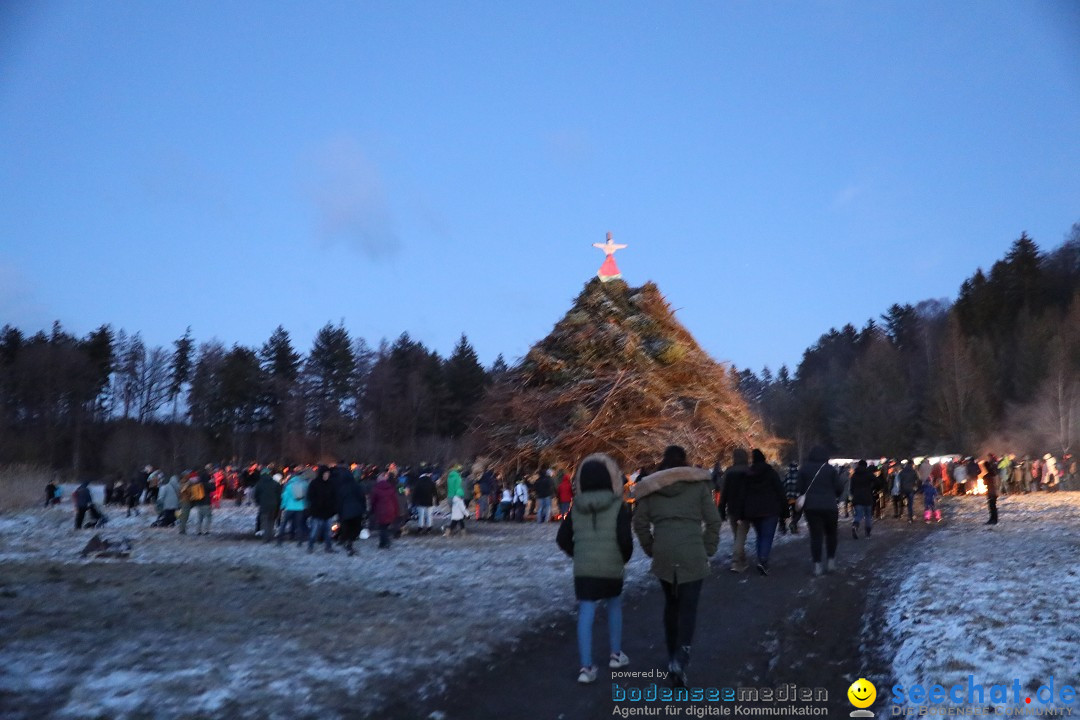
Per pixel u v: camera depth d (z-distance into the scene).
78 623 9.46
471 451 32.19
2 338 94.00
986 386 76.12
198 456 73.00
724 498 13.74
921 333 105.56
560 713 6.85
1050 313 80.38
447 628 9.59
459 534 22.44
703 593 11.84
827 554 13.49
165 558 16.22
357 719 6.57
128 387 86.75
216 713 6.55
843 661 8.34
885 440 79.06
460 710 6.87
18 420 76.25
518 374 32.00
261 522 21.98
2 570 13.77
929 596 10.48
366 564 15.31
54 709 6.52
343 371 87.69
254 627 9.52
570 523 7.90
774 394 100.50
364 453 74.69
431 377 86.81
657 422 28.86
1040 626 8.55
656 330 31.05
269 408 84.00
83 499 24.03
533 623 9.94
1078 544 15.84
